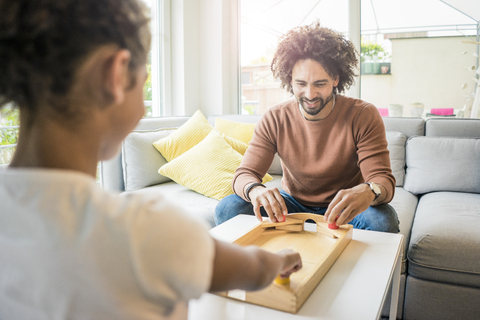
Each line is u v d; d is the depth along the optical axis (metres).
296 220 1.07
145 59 0.43
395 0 2.59
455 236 1.43
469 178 2.02
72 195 0.37
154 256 0.36
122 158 2.13
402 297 1.52
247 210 1.35
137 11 0.41
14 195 0.37
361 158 1.31
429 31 2.54
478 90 2.46
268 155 1.48
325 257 0.82
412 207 1.90
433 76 2.55
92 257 0.36
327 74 1.29
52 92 0.37
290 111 1.46
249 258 0.50
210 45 3.03
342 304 0.69
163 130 2.38
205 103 3.11
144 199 0.39
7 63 0.36
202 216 1.65
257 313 0.67
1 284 0.38
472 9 2.43
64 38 0.36
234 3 3.06
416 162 2.17
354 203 1.04
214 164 2.04
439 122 2.27
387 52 2.64
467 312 1.39
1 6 0.36
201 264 0.38
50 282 0.36
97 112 0.40
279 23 2.97
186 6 2.88
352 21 2.70
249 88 3.12
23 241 0.37
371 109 1.35
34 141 0.39
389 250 0.96
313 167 1.41
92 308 0.36
